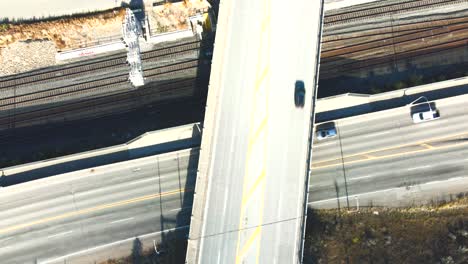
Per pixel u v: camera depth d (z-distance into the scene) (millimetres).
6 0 51031
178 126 47531
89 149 50625
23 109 51219
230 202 43312
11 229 46875
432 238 47031
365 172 48250
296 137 43781
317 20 44438
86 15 51500
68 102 51438
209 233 43000
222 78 44062
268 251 43000
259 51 44281
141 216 47375
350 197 48125
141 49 51531
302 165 43531
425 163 48344
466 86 48906
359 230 47344
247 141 43781
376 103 48844
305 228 45969
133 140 47625
